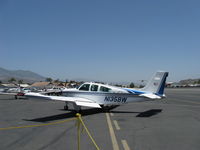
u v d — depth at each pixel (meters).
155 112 12.40
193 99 25.67
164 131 7.03
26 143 5.57
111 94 12.34
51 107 15.34
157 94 12.62
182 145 5.37
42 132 6.87
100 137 6.18
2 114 11.41
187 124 8.36
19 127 7.15
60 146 5.27
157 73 12.73
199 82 177.75
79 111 12.02
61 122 8.78
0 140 5.88
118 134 6.58
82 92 12.88
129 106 16.19
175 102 20.91
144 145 5.36
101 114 11.43
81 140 5.84
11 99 25.11
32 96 10.62
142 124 8.34
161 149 5.03
